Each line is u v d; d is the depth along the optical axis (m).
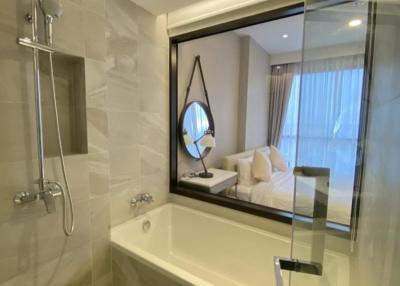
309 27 0.98
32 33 1.22
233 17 1.83
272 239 1.78
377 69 0.78
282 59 4.46
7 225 1.19
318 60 0.96
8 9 1.14
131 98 1.88
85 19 1.47
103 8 1.58
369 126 0.84
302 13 1.64
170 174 2.39
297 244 1.03
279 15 1.68
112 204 1.81
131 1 1.79
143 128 2.02
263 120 4.52
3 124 1.16
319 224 0.99
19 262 1.25
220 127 3.48
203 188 2.42
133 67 1.87
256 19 1.76
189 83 2.70
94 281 1.65
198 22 2.00
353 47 0.87
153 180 2.19
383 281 0.66
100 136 1.63
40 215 1.32
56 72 1.46
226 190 2.72
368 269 0.78
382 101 0.72
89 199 1.58
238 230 1.94
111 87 1.70
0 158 1.15
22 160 1.23
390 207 0.63
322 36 0.95
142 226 2.01
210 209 2.17
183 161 2.69
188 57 2.66
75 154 1.50
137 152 1.99
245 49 3.83
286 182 3.03
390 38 0.67
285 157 3.92
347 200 0.93
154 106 2.12
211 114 3.11
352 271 0.91
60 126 1.50
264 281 1.81
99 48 1.58
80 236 1.54
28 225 1.28
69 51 1.39
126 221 1.93
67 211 1.43
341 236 0.95
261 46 4.20
